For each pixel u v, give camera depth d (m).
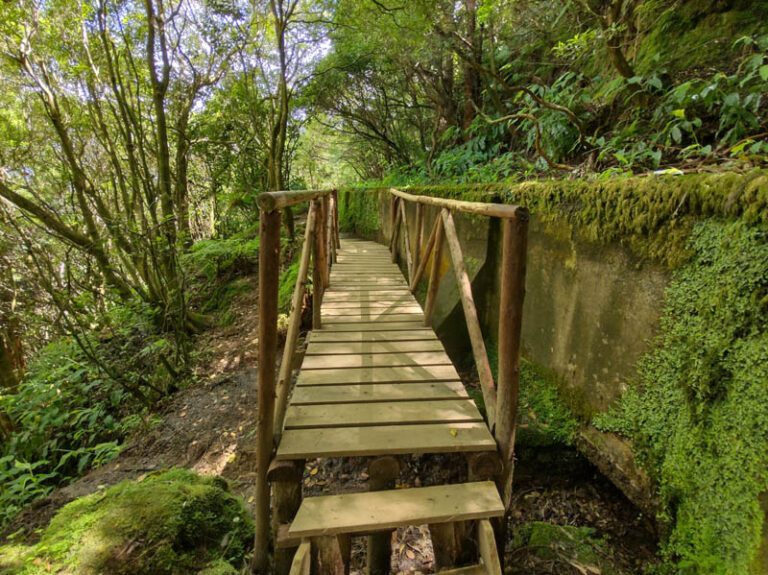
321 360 2.29
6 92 5.04
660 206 1.45
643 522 1.72
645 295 1.56
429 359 2.29
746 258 1.14
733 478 1.19
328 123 9.68
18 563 1.59
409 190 4.34
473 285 3.00
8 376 4.30
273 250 1.36
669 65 2.84
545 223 2.24
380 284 3.92
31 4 4.12
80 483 2.67
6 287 4.10
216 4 5.67
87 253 4.53
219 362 4.38
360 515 1.35
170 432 3.24
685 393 1.38
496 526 1.54
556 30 4.69
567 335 2.09
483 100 5.68
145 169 4.93
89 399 4.07
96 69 4.62
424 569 1.87
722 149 2.12
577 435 2.00
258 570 1.66
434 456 2.39
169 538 1.68
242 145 7.89
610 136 3.13
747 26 2.54
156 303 4.78
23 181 5.13
